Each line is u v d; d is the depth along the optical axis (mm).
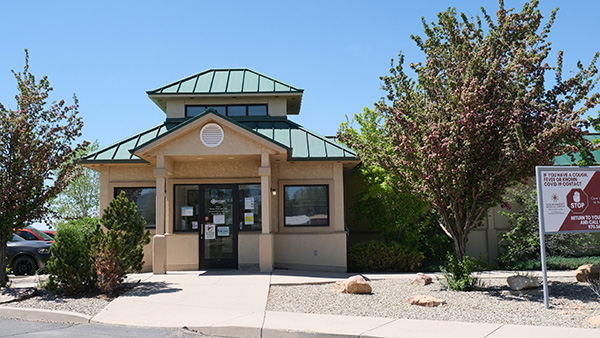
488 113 10805
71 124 12648
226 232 16016
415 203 17047
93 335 8016
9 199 11984
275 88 18078
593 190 10078
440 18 12133
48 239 19391
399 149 11602
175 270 15695
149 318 9156
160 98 17859
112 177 16484
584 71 10984
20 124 12000
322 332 7820
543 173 9906
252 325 8320
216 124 14797
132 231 11859
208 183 16203
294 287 12273
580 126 10641
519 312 9172
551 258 17281
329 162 16594
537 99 11375
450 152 10844
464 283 11367
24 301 10570
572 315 8859
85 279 11305
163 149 14742
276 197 16531
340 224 16391
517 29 11500
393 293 11328
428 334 7656
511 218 18781
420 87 13312
